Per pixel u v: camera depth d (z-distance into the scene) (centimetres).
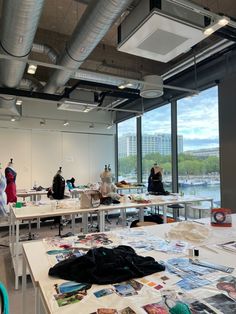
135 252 171
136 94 638
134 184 712
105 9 245
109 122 889
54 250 180
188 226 224
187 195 526
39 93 547
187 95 520
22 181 741
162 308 107
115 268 138
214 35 387
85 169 844
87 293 120
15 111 659
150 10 215
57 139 802
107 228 563
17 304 260
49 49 420
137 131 783
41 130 778
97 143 870
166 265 153
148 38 250
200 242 200
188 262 158
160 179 550
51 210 356
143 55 288
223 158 452
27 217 318
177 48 270
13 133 736
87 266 140
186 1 219
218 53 453
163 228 246
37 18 255
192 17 231
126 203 416
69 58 364
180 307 102
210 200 463
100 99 644
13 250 355
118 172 895
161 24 226
